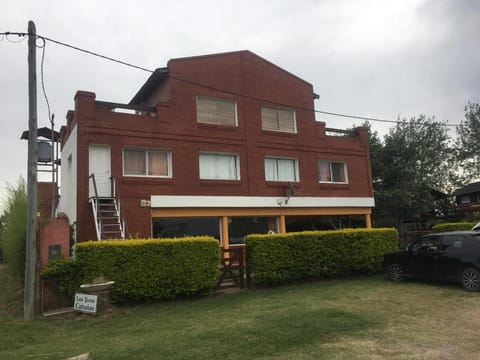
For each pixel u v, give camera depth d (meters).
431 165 27.56
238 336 7.32
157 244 11.38
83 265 10.67
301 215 21.06
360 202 22.48
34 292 10.37
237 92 19.17
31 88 10.90
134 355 6.46
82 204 14.77
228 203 18.06
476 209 28.83
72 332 8.53
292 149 20.61
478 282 11.09
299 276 13.91
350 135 23.52
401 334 7.23
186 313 9.80
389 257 13.88
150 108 17.20
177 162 17.06
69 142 17.16
